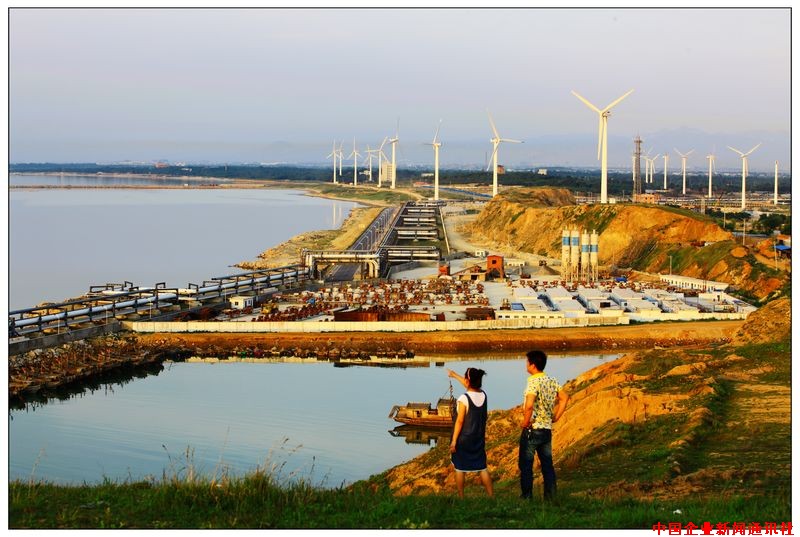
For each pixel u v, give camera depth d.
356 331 140.75
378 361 126.00
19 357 116.50
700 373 52.03
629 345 135.75
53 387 106.56
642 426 41.81
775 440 35.97
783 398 44.38
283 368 121.12
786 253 197.00
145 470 67.31
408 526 21.36
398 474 50.72
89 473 66.50
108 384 110.25
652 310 151.88
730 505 23.73
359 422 87.44
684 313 149.62
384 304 166.12
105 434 82.56
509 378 111.50
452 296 179.00
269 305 165.50
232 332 140.38
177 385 109.25
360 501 23.89
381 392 104.19
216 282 187.25
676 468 32.47
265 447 75.88
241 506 22.89
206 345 134.00
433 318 148.12
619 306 160.12
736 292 182.12
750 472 29.97
